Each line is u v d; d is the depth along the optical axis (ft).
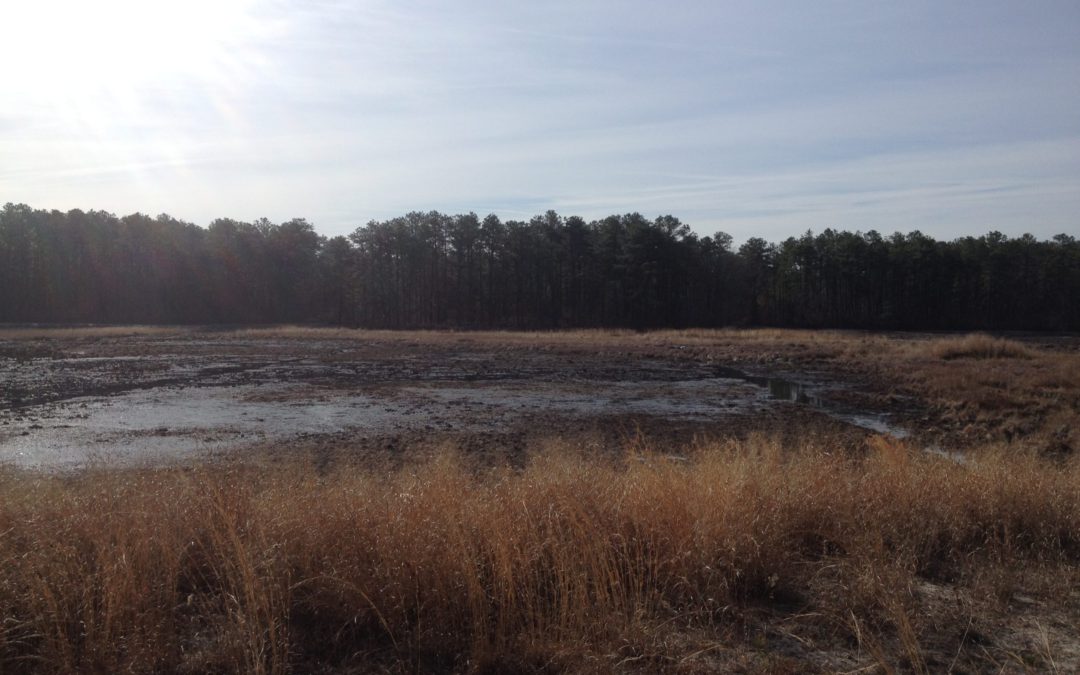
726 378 88.74
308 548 14.20
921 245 276.62
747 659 11.36
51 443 44.42
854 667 11.21
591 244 272.51
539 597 12.68
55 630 11.60
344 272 291.17
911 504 18.37
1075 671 11.16
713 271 282.15
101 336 164.86
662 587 13.89
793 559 15.57
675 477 17.67
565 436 47.19
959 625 12.87
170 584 12.97
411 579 12.94
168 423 52.16
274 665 10.53
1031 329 261.44
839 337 164.04
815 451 28.73
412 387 75.51
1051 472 22.48
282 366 98.17
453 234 284.61
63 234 280.31
